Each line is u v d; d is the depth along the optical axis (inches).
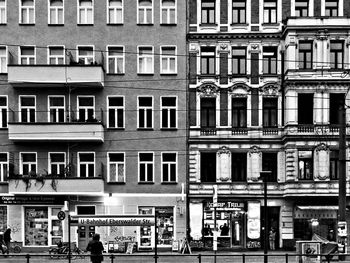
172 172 1509.6
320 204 1464.1
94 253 834.2
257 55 1512.1
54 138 1459.2
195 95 1514.5
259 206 1480.1
